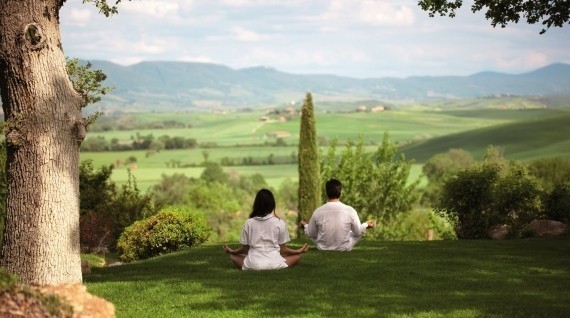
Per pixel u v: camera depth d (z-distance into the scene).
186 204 104.19
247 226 12.84
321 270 12.48
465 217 23.88
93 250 25.27
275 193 122.19
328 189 15.23
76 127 10.56
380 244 18.66
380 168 41.00
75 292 6.96
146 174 195.62
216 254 17.12
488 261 13.81
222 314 8.62
